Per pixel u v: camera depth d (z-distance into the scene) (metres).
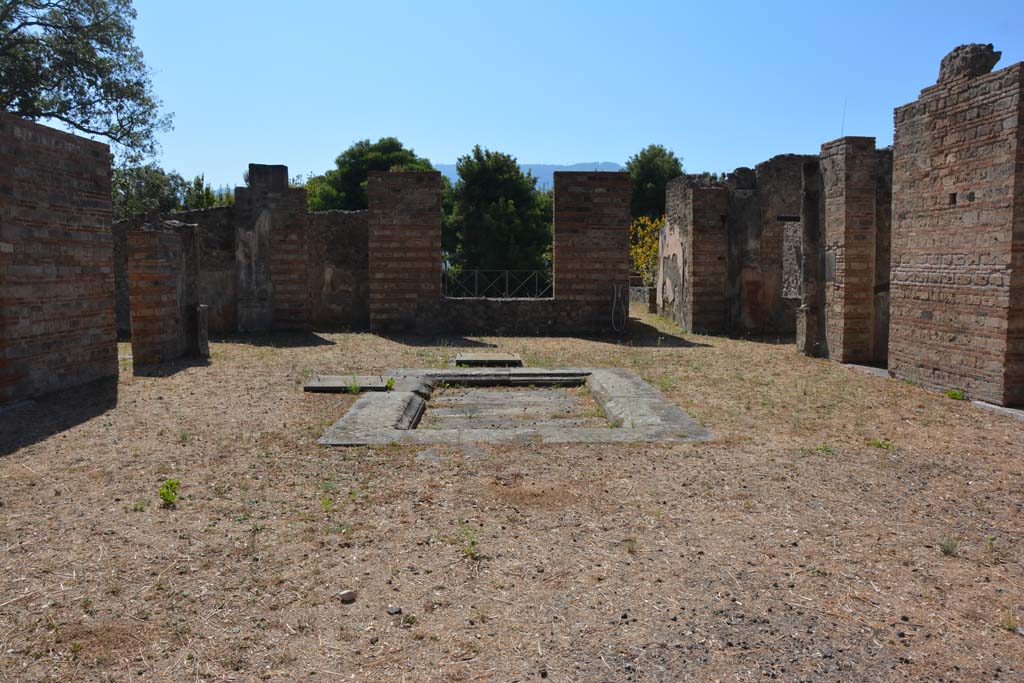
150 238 11.48
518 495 5.37
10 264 8.27
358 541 4.51
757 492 5.46
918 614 3.67
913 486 5.63
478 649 3.34
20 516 4.89
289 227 16.42
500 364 12.03
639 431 7.26
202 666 3.18
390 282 16.62
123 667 3.17
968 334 8.91
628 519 4.91
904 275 10.16
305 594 3.83
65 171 9.25
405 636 3.45
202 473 5.88
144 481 5.66
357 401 8.68
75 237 9.48
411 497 5.32
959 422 7.79
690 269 16.64
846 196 11.82
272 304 16.52
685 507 5.14
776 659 3.26
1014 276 8.20
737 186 17.89
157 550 4.35
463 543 4.49
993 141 8.38
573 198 16.52
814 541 4.55
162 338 11.74
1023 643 3.41
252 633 3.46
